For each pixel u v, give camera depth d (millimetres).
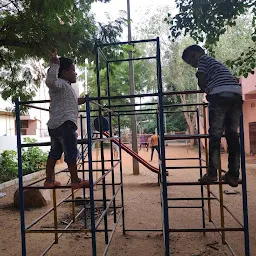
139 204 7426
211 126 3143
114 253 4504
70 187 3164
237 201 7352
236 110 3182
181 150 25688
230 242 4758
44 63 11297
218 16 5531
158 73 3516
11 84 11016
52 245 4586
